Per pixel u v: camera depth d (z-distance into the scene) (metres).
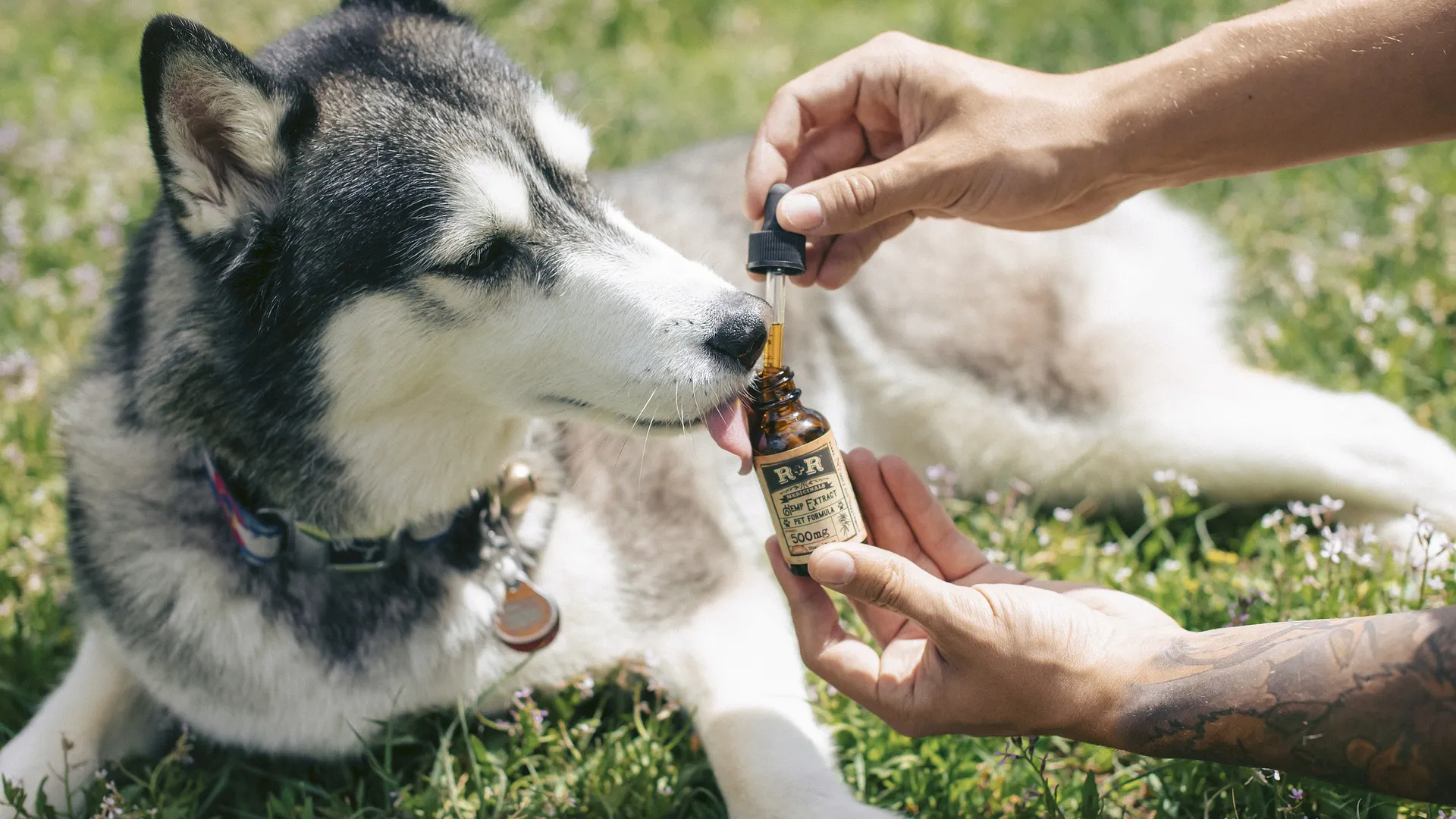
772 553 0.66
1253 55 0.66
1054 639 0.60
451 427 0.69
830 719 0.74
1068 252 0.90
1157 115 0.67
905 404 0.92
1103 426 0.88
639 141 1.35
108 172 1.27
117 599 0.71
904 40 0.72
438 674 0.72
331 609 0.71
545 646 0.72
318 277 0.66
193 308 0.68
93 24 1.73
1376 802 0.65
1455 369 0.90
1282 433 0.83
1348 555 0.74
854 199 0.66
